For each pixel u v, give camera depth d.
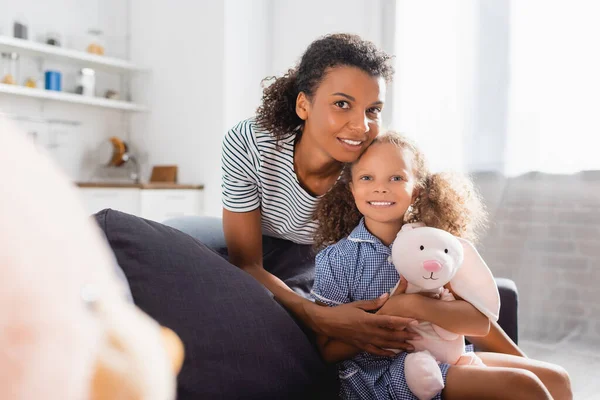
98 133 4.05
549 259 2.97
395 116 3.39
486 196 3.11
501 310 1.47
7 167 0.14
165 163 3.99
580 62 2.92
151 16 4.04
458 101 3.22
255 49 3.93
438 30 3.29
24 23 3.52
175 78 3.94
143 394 0.17
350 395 1.08
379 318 1.01
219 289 0.92
